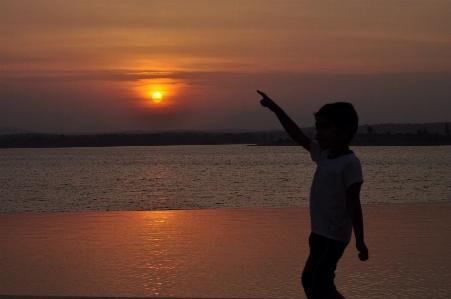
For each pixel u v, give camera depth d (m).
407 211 9.42
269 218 8.75
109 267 5.31
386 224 7.91
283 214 9.27
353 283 4.68
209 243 6.54
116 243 6.57
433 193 22.80
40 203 21.19
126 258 5.72
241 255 5.84
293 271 5.10
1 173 49.31
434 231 7.26
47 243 6.59
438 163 63.78
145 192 26.00
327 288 2.76
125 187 30.06
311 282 2.75
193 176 40.81
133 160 92.00
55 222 8.40
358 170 2.71
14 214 9.43
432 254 5.82
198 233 7.28
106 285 4.64
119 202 20.89
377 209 9.74
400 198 20.28
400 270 5.13
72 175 45.00
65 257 5.79
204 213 9.44
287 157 102.88
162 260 5.62
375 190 24.69
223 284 4.65
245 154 131.88
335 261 2.79
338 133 2.79
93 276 4.95
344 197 2.75
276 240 6.72
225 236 7.02
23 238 6.95
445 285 4.59
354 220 2.67
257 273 5.04
